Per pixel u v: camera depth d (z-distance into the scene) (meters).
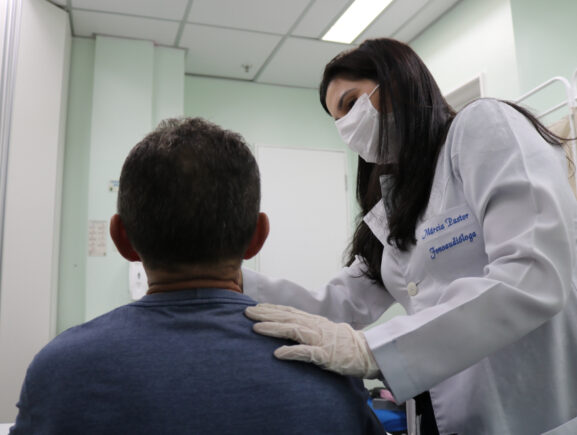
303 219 4.04
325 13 3.19
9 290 2.63
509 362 0.79
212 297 0.56
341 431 0.51
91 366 0.49
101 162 3.21
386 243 1.01
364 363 0.60
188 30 3.33
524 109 0.85
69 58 3.26
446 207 0.86
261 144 4.03
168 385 0.48
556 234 0.66
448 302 0.66
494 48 2.81
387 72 0.98
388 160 1.04
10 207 2.68
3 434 1.20
